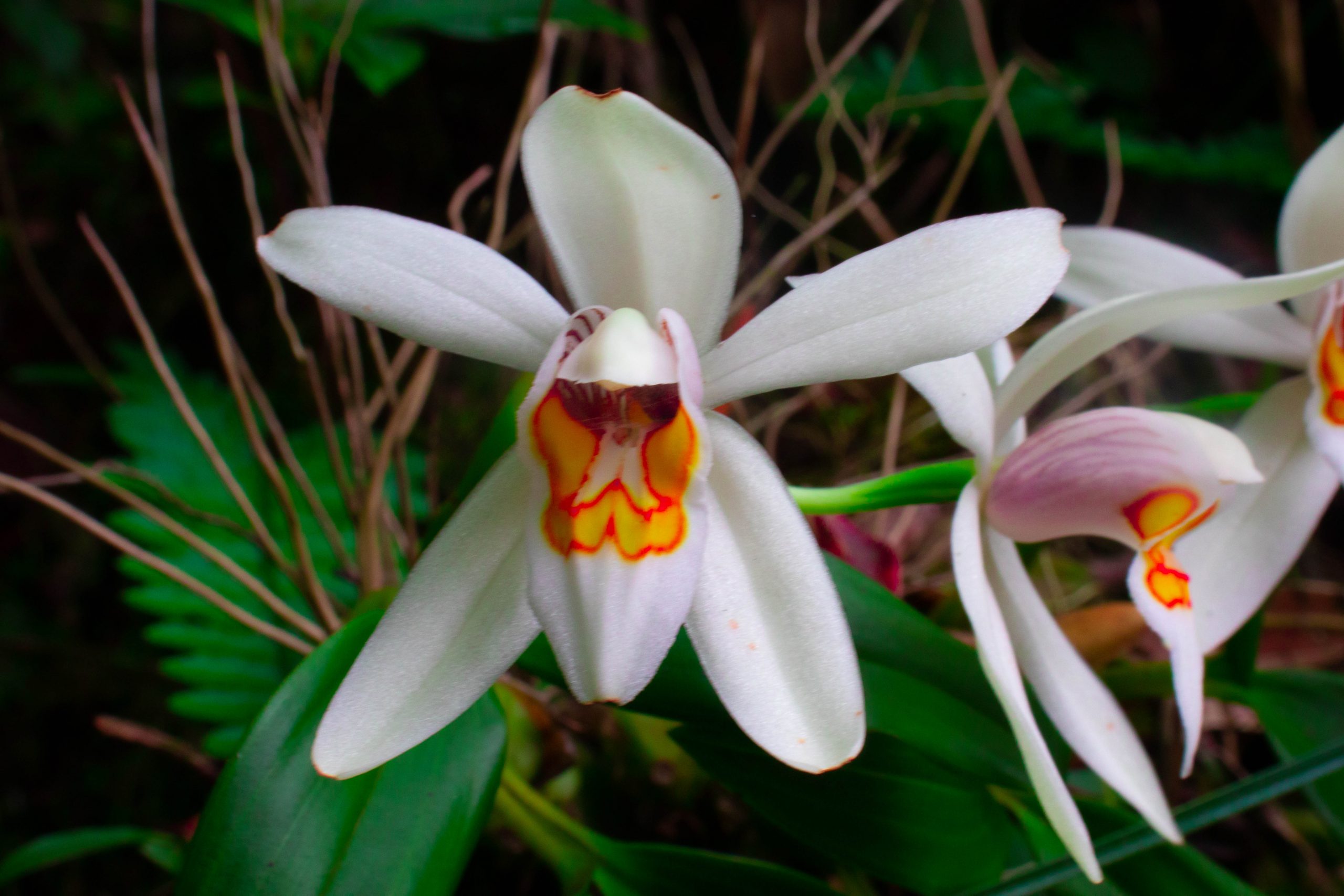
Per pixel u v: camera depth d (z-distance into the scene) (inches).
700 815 8.6
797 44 16.5
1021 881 7.2
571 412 6.7
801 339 6.4
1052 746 7.5
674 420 6.6
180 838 8.7
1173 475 7.0
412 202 16.1
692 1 17.0
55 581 14.5
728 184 6.3
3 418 15.2
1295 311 8.2
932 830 7.4
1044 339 6.8
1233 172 15.3
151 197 16.5
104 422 15.7
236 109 8.8
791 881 7.3
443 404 13.7
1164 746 9.5
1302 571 12.6
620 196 6.4
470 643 6.5
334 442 8.8
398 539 9.1
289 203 11.1
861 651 7.4
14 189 16.7
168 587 10.3
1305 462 8.2
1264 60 17.4
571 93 6.2
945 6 16.6
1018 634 7.3
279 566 8.6
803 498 7.4
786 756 6.2
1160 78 18.2
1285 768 7.1
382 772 6.9
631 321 6.3
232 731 9.6
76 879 12.0
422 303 6.4
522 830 7.7
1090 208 17.3
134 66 17.3
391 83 9.6
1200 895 7.4
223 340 8.4
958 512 7.0
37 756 13.1
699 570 6.4
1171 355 14.4
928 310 6.3
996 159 15.6
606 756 8.6
